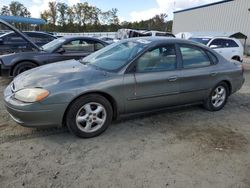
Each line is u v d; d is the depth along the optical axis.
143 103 4.02
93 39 7.53
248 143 3.77
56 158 3.13
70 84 3.44
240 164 3.20
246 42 24.30
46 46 7.44
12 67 6.55
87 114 3.60
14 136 3.64
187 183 2.77
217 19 28.58
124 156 3.25
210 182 2.81
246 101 6.03
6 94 3.61
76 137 3.67
